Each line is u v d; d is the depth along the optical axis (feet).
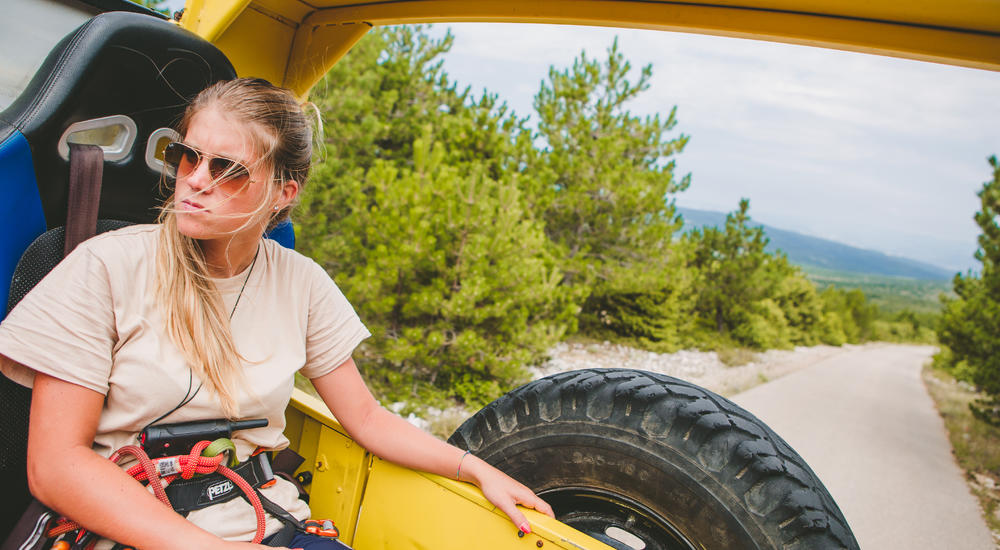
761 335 58.13
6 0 4.83
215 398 3.58
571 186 39.70
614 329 42.73
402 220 21.58
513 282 22.70
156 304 3.45
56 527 3.24
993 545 18.58
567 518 4.66
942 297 43.73
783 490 3.84
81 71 3.74
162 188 4.27
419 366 22.57
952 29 3.41
